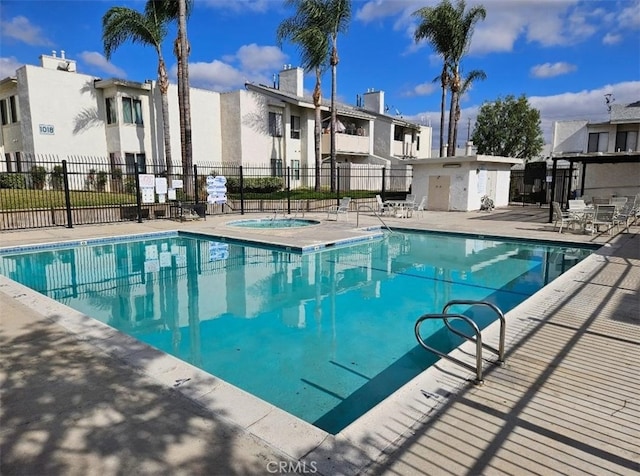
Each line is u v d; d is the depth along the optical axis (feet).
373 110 120.16
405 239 44.21
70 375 11.44
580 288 20.95
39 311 17.04
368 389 13.92
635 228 45.85
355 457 8.03
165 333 19.11
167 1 65.10
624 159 53.26
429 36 81.15
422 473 7.61
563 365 12.28
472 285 26.96
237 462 7.85
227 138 81.25
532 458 8.07
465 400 10.26
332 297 24.48
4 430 8.88
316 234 43.11
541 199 86.63
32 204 50.55
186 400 10.13
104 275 29.73
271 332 19.10
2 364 12.14
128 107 69.46
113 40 64.90
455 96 83.71
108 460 7.92
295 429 8.95
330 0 71.20
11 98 69.82
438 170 71.77
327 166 92.48
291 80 98.63
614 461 8.01
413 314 21.52
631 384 11.14
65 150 66.28
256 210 67.26
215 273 30.22
